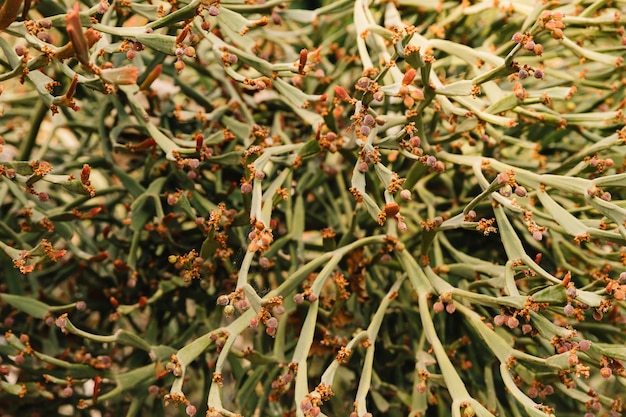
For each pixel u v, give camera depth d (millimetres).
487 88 616
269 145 643
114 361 717
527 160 708
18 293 661
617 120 619
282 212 695
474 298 578
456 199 693
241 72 778
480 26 729
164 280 686
